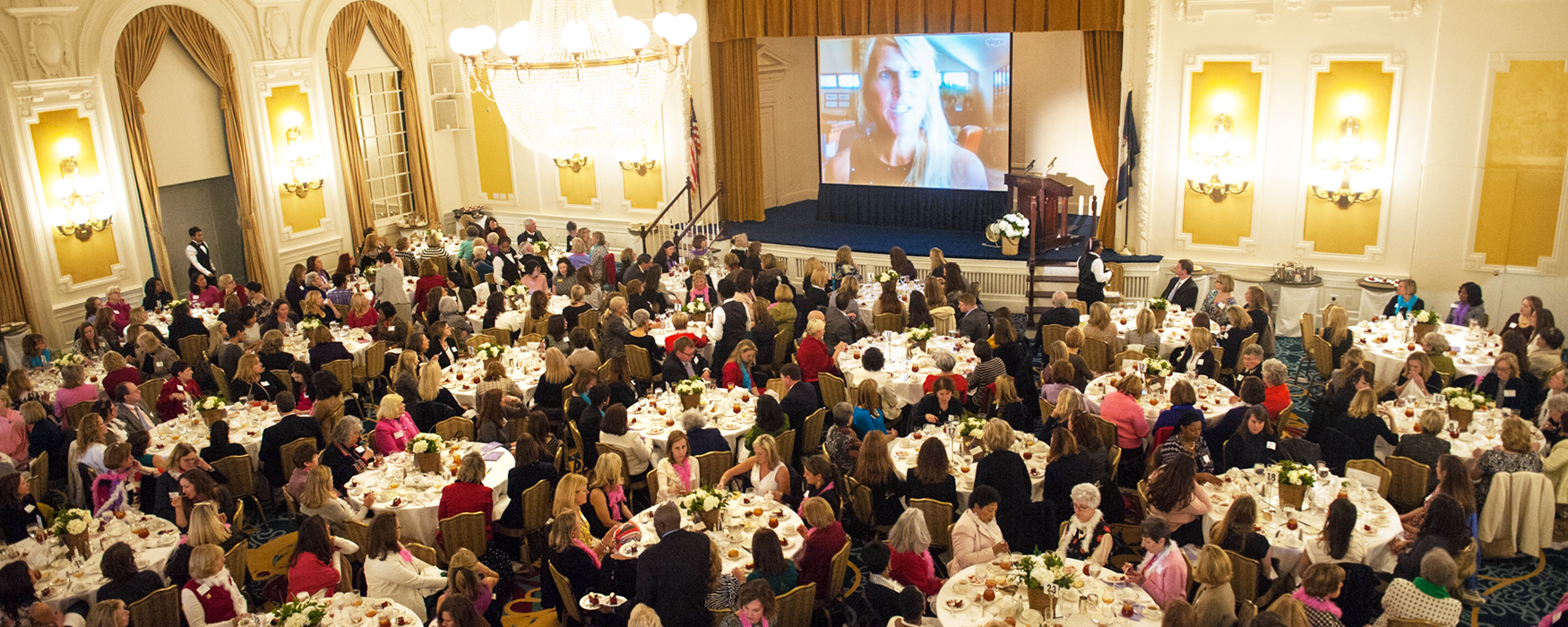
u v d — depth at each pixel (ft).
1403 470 25.31
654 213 59.57
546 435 27.25
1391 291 43.52
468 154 63.10
